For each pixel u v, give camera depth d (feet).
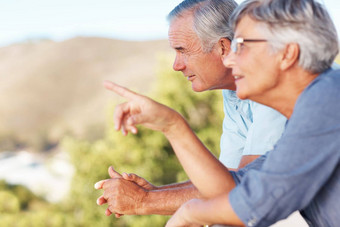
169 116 3.30
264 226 3.18
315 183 3.11
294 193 3.09
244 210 3.14
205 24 5.24
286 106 3.48
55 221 35.47
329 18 3.30
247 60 3.36
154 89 36.14
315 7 3.27
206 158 3.43
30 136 124.36
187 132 3.39
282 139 3.19
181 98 35.12
